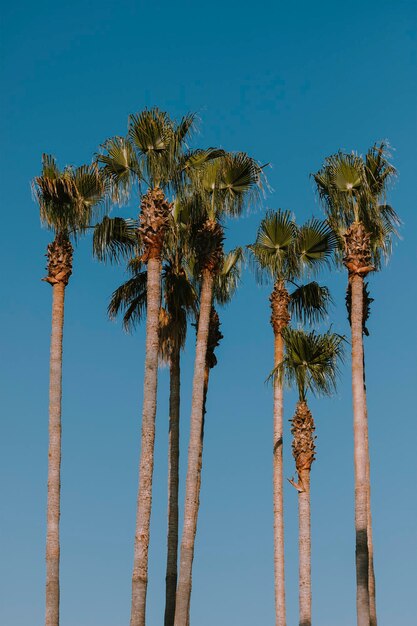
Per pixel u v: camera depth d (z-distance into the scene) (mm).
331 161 41031
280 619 44469
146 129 40812
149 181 40875
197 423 40969
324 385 42625
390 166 41000
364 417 39156
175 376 45125
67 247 41781
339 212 40844
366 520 38219
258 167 42344
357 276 40156
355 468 38625
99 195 41594
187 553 39594
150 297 39844
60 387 40656
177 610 39031
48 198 41531
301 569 41844
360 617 37250
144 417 38562
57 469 39781
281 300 46156
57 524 39250
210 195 42438
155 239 40219
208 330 42750
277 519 45469
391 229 41344
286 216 45688
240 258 46500
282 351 45844
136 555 37312
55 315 41250
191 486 40312
